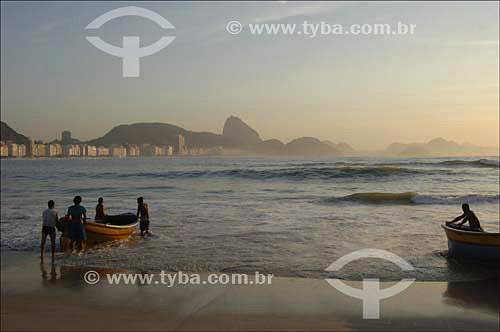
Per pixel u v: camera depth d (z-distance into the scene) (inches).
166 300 295.7
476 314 268.5
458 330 243.9
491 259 390.6
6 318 263.3
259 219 675.4
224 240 507.2
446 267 384.2
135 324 252.2
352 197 963.3
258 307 280.8
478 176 1585.9
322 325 250.1
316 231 565.6
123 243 498.0
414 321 256.7
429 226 606.2
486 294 308.2
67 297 304.0
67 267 393.4
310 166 2723.9
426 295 306.2
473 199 919.7
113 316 265.3
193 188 1341.0
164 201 965.2
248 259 413.4
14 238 542.9
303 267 382.6
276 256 425.1
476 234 395.2
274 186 1355.8
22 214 777.6
